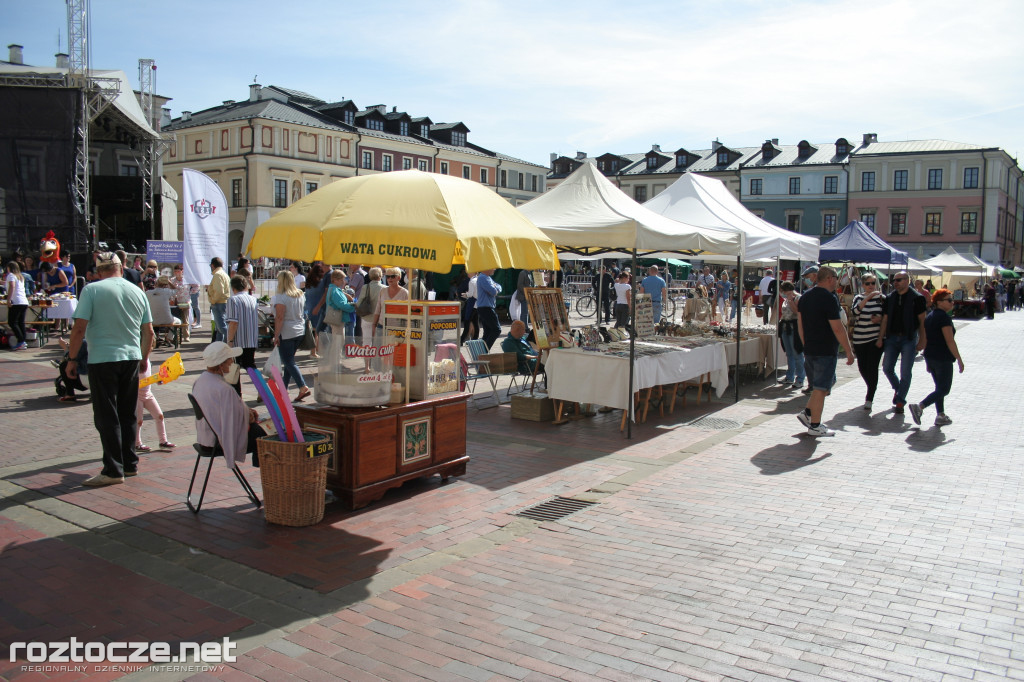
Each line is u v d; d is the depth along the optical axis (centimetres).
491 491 612
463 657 345
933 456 736
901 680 326
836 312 805
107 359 598
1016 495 604
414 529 518
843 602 406
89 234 2123
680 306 3156
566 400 866
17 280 1424
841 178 6419
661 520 543
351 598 407
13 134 2062
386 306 612
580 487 627
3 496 573
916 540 502
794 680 326
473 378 965
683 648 354
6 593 405
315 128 4991
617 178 7344
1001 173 6081
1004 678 328
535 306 918
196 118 5341
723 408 1001
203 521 526
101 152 3306
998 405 1030
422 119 5778
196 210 1642
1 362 1261
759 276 4712
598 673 331
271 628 371
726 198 1317
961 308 3366
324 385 557
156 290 1423
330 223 510
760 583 432
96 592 409
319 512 523
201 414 527
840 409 995
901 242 6247
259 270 3506
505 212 590
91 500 567
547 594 416
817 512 561
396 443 583
